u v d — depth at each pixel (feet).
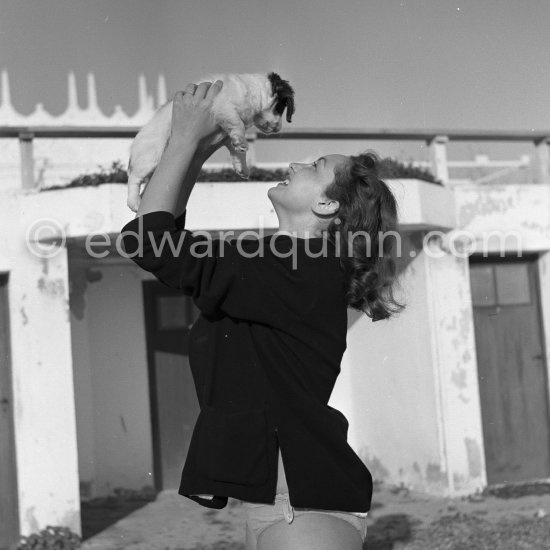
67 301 28.32
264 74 8.64
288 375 6.88
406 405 35.27
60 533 27.53
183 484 6.93
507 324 35.96
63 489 27.81
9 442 28.14
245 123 8.49
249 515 7.08
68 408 28.07
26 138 28.55
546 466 35.91
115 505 34.91
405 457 35.47
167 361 38.19
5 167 36.60
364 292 7.23
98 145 38.09
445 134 34.01
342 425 6.95
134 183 7.95
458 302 33.83
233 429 6.77
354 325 38.99
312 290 7.00
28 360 27.86
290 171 7.90
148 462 37.27
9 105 45.60
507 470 35.40
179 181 6.82
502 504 31.60
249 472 6.72
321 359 7.02
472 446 33.55
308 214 7.43
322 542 6.72
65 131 28.76
